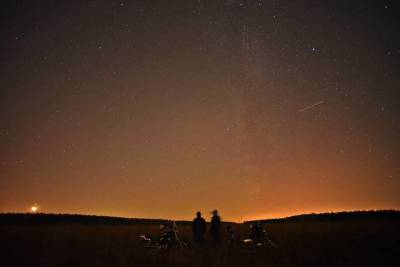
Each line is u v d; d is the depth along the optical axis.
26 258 10.80
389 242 13.38
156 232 20.00
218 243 14.80
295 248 13.01
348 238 15.20
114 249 12.92
